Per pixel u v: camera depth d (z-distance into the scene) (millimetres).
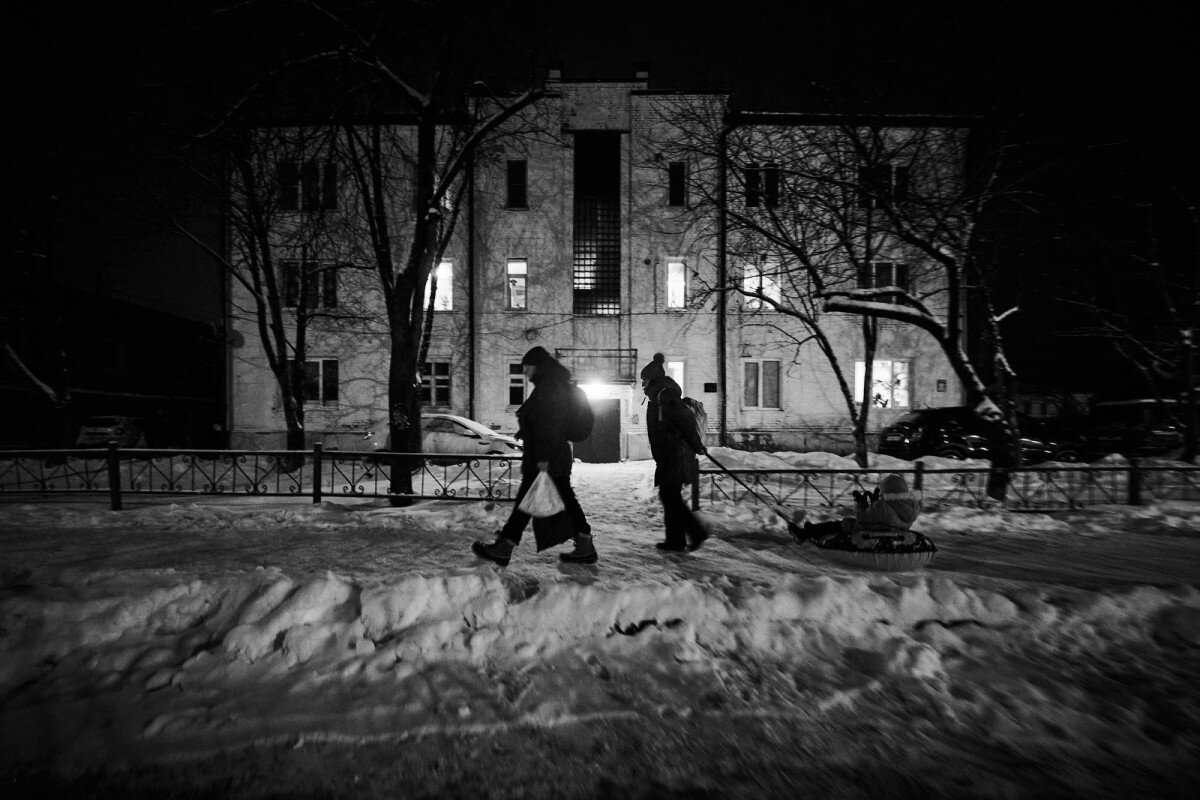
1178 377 12703
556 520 4430
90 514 6883
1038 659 3098
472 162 12820
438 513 6977
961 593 3633
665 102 18906
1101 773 2176
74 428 19406
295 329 18984
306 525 6488
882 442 14500
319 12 7785
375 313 18875
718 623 3316
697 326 18938
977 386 8523
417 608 3242
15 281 15766
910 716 2561
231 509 7277
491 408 19000
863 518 4793
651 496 8953
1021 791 2062
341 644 2965
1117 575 4602
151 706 2521
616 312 19266
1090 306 12625
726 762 2232
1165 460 11680
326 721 2436
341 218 17703
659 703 2631
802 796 2043
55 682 2691
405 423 8430
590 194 19344
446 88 8773
